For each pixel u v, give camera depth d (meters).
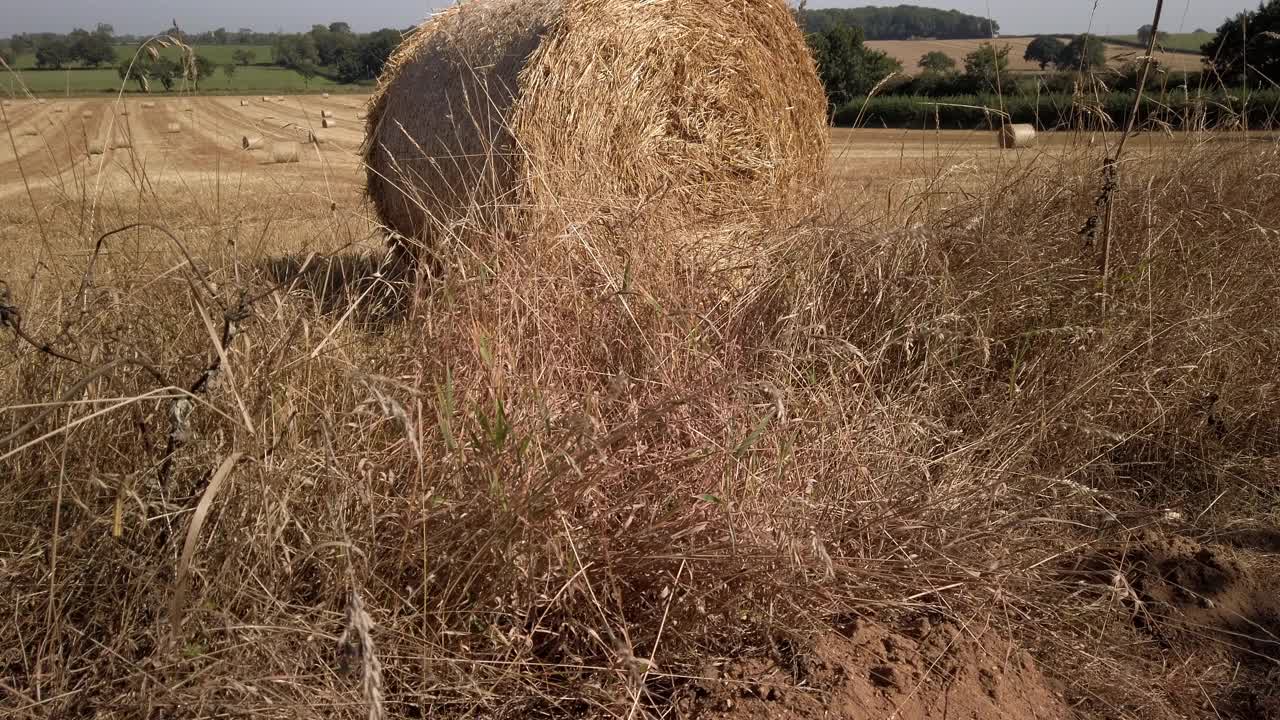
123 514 2.19
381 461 2.51
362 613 1.57
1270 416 4.20
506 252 3.15
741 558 2.43
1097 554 3.31
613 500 2.60
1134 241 4.58
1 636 2.10
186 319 2.71
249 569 2.17
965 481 3.09
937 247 4.20
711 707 2.29
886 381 3.67
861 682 2.40
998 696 2.46
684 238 5.48
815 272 3.86
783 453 2.62
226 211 4.70
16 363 2.53
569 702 2.30
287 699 1.96
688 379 2.92
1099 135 5.21
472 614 2.30
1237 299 4.43
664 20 6.04
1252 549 3.53
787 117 6.84
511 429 2.45
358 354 2.95
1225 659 2.88
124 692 1.98
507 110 5.60
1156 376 4.11
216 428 2.47
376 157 7.17
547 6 5.83
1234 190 5.03
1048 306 4.12
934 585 2.78
